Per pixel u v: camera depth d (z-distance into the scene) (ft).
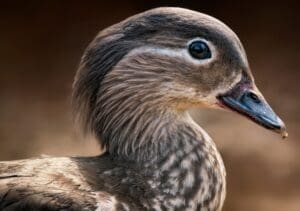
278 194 9.00
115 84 7.88
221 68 7.89
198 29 7.87
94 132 7.91
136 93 7.88
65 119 9.72
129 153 7.88
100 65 7.88
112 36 7.88
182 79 7.88
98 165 7.85
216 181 7.89
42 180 7.78
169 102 7.89
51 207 7.75
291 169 9.10
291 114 9.94
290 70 10.98
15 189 7.76
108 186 7.80
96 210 7.75
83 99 7.90
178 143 7.89
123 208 7.78
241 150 9.14
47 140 9.25
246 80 7.91
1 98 10.23
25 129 9.47
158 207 7.83
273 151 9.17
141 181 7.84
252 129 9.25
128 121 7.89
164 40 7.87
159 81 7.88
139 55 7.87
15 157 9.18
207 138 7.91
